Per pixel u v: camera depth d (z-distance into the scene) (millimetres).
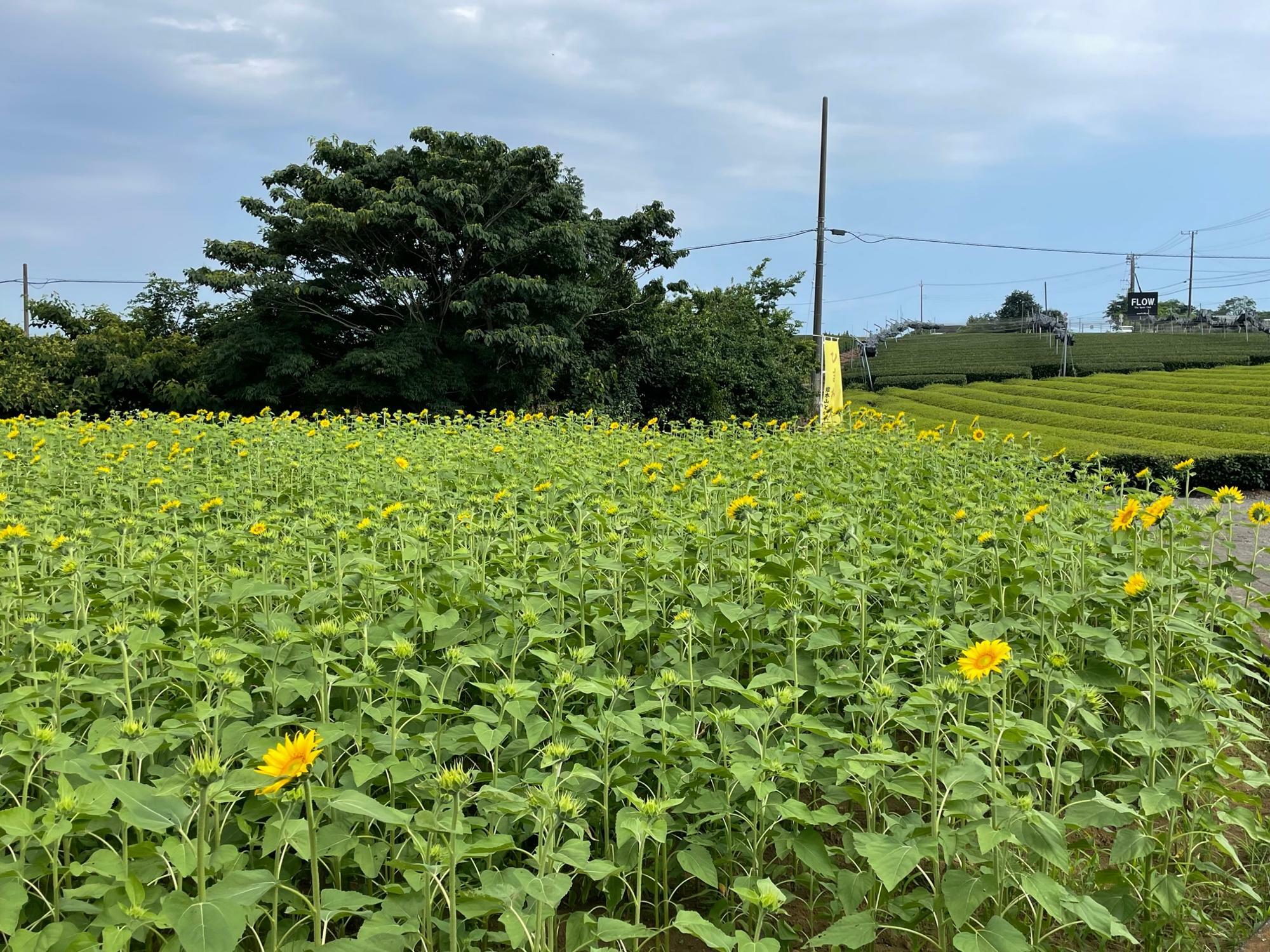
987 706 4121
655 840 2807
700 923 2342
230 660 3246
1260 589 7340
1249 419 28562
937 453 10344
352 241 23344
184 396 24453
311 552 4750
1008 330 84625
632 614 4293
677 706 3475
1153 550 4785
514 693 3012
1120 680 4066
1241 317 72562
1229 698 3742
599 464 7836
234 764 2959
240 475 8219
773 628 3941
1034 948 2764
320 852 2654
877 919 2957
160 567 4586
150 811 2256
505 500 5879
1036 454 10148
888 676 3799
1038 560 4668
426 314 24984
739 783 3016
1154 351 61094
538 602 3971
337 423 13031
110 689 3104
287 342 23484
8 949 2174
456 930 2498
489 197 23422
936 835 2654
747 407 28703
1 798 2895
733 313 29844
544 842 2475
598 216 26953
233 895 2037
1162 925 3053
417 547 4520
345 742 3217
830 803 3127
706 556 4883
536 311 24422
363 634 3682
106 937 2107
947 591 4828
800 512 5695
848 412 16297
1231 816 3307
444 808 2871
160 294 32031
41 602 4051
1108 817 2941
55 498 6488
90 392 25922
